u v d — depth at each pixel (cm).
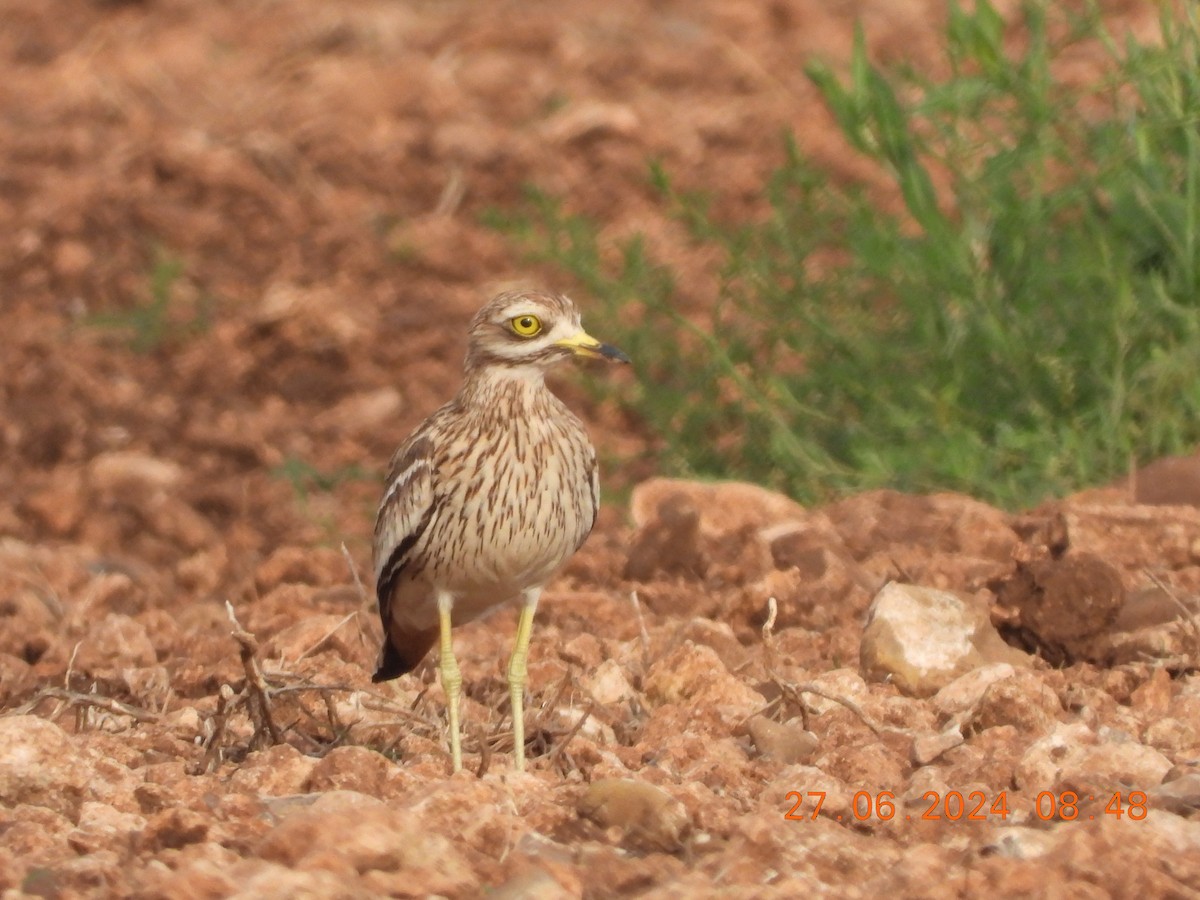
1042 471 1362
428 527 928
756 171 2253
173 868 710
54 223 2200
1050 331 1406
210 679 1080
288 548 1450
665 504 1301
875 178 2189
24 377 1944
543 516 923
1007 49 2336
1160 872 697
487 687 1055
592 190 2253
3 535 1634
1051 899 670
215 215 2245
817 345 1530
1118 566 1150
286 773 836
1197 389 1327
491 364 927
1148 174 1327
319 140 2391
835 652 1071
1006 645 1039
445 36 2705
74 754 820
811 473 1460
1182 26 1372
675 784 820
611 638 1156
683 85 2556
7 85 2617
